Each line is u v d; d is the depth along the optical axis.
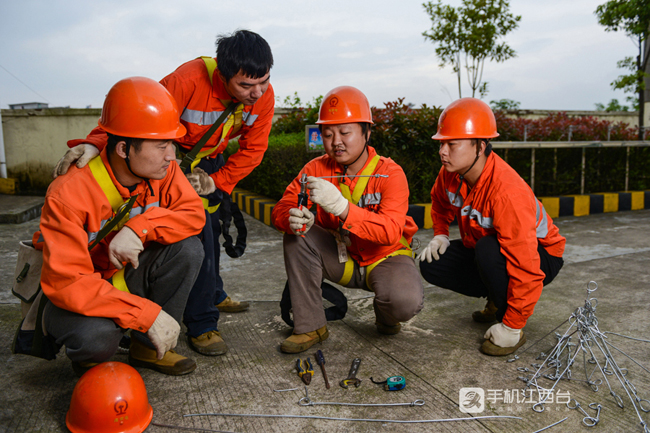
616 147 6.79
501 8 10.50
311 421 1.70
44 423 1.68
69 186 1.65
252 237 5.07
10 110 8.14
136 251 1.75
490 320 2.66
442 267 2.51
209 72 2.27
